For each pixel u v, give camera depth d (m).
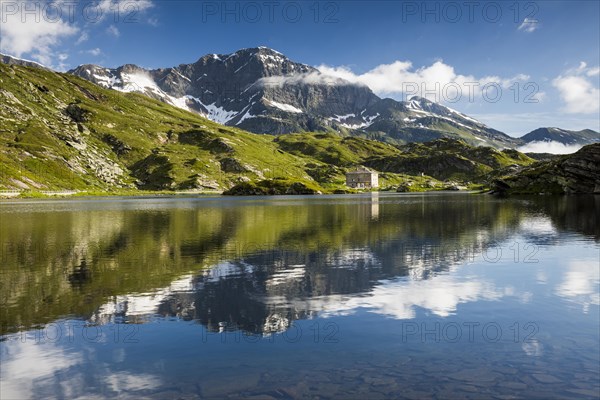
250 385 13.12
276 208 114.00
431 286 25.72
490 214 76.94
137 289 25.75
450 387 12.87
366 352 15.70
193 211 103.44
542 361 14.74
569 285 25.55
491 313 20.30
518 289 24.75
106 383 13.55
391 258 34.97
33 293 24.92
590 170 151.12
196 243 45.19
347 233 52.28
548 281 26.59
